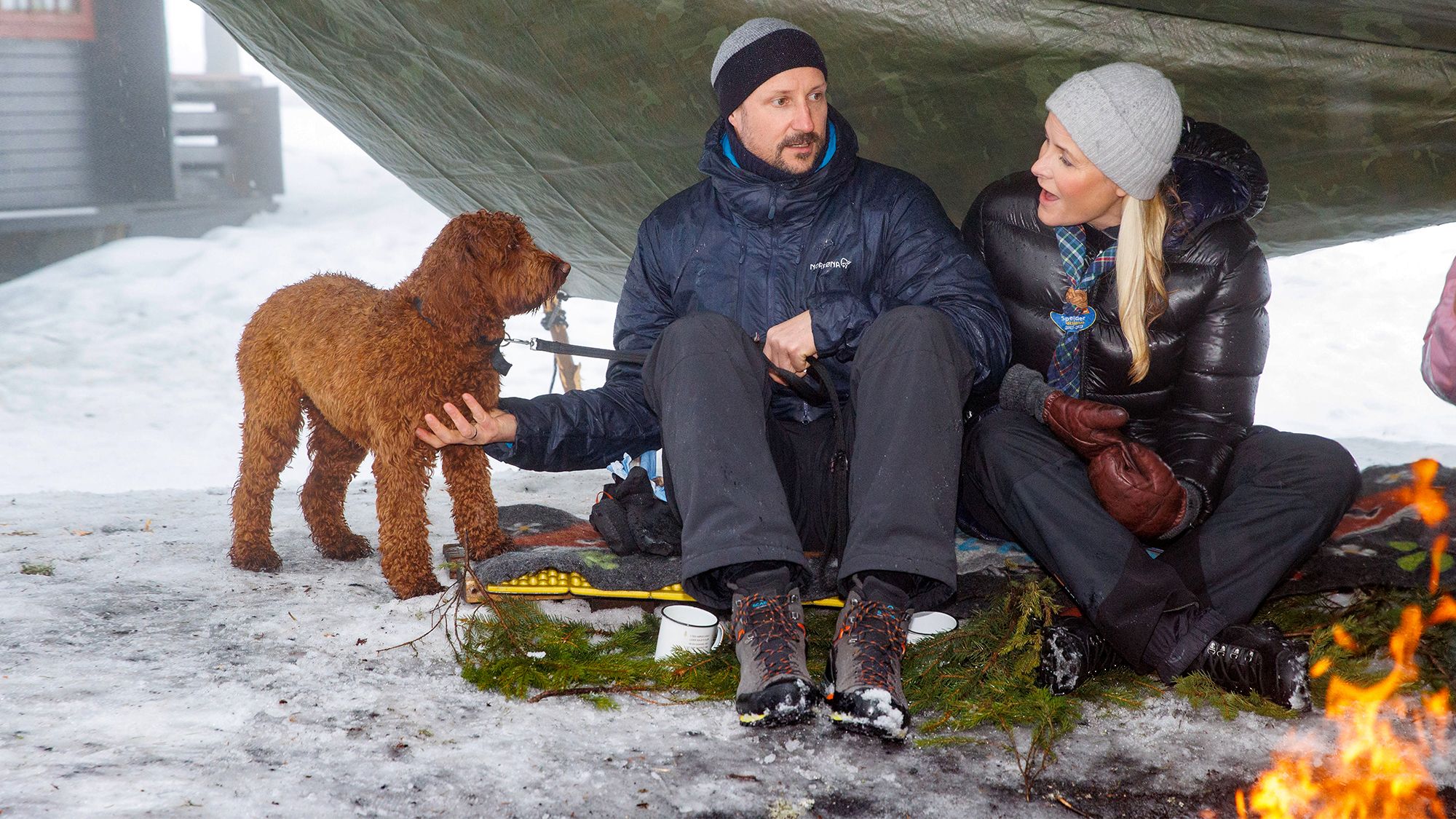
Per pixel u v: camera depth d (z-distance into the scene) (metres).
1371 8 3.24
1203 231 2.79
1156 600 2.41
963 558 2.97
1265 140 3.76
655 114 4.12
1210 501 2.61
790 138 2.87
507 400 2.81
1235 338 2.80
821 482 2.81
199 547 3.83
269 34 4.54
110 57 13.66
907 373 2.37
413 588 3.19
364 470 5.73
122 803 1.90
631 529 2.99
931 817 1.97
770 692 2.23
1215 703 2.39
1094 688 2.48
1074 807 2.02
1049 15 3.58
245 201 15.43
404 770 2.08
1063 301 2.93
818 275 3.01
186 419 8.08
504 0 3.93
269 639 2.81
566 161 4.50
